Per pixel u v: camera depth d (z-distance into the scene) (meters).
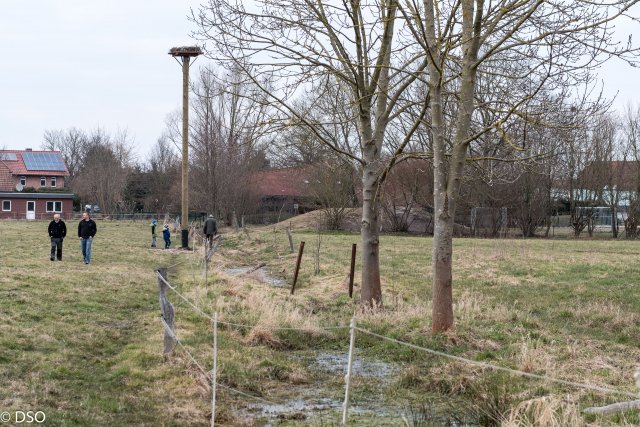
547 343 13.56
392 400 10.40
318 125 16.56
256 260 35.50
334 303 18.72
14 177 96.12
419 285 23.22
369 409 9.98
